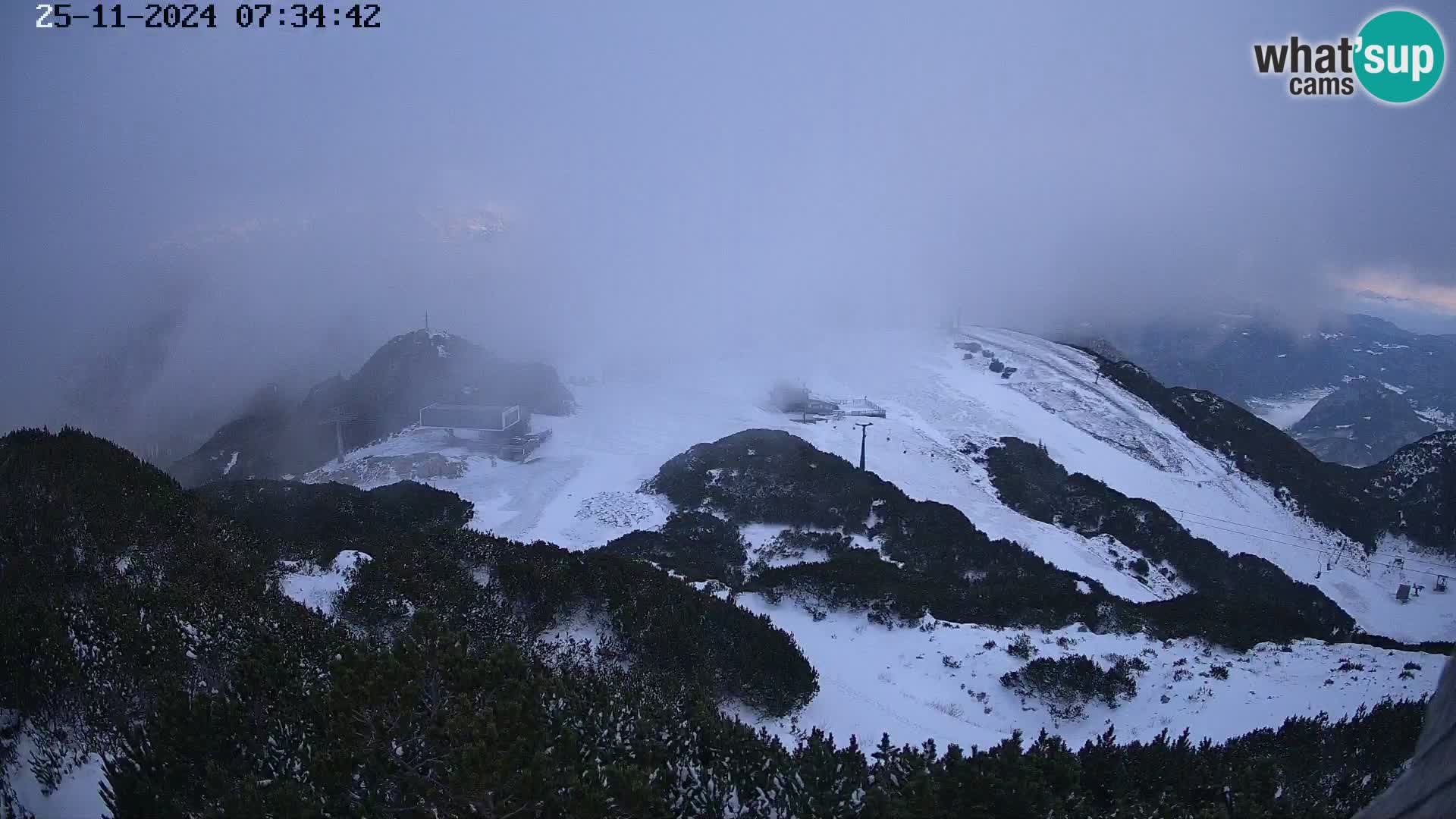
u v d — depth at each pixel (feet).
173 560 54.60
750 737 38.37
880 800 29.78
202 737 29.22
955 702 63.16
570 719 34.99
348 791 27.30
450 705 30.22
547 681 36.45
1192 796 36.17
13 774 30.45
